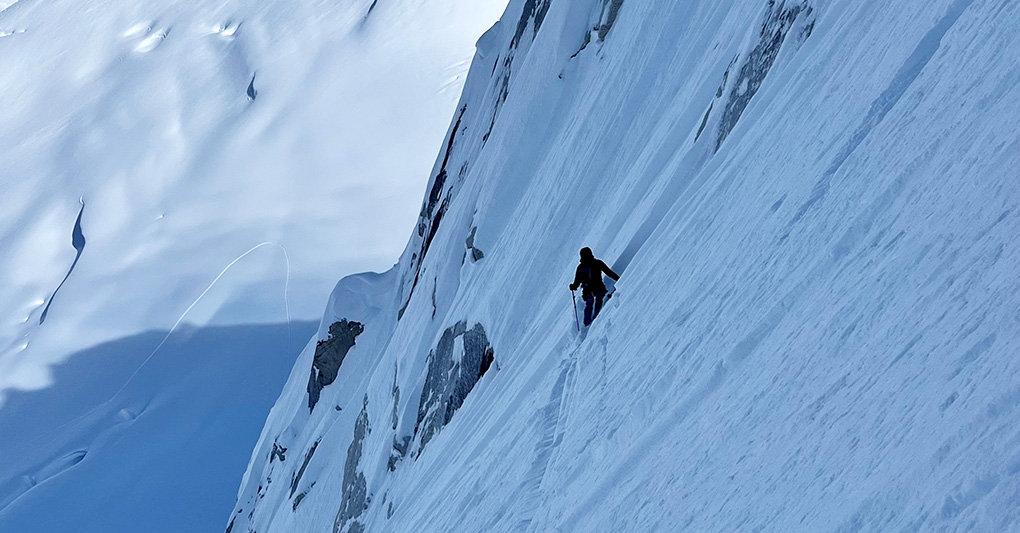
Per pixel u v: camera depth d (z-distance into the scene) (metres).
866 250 5.67
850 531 3.88
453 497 13.19
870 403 4.47
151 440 83.19
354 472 28.12
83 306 120.56
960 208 4.89
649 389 7.77
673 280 9.42
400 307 35.22
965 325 4.14
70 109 185.62
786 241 6.97
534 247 18.36
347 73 176.50
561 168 19.33
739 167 9.80
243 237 134.50
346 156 157.25
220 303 115.00
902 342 4.56
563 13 23.23
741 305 7.04
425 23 184.88
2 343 117.62
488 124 31.70
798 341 5.72
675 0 18.14
